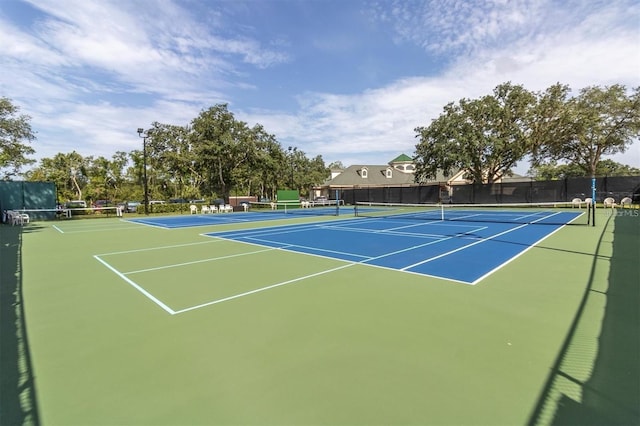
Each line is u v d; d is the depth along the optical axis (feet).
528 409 7.95
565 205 85.81
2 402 8.64
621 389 8.68
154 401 8.54
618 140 93.35
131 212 106.22
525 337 11.82
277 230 48.19
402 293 17.13
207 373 9.84
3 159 86.28
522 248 29.71
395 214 79.10
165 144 122.11
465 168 96.73
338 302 15.88
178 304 16.07
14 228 57.57
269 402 8.41
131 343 11.91
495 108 90.89
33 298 17.40
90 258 28.40
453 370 9.73
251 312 14.78
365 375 9.55
